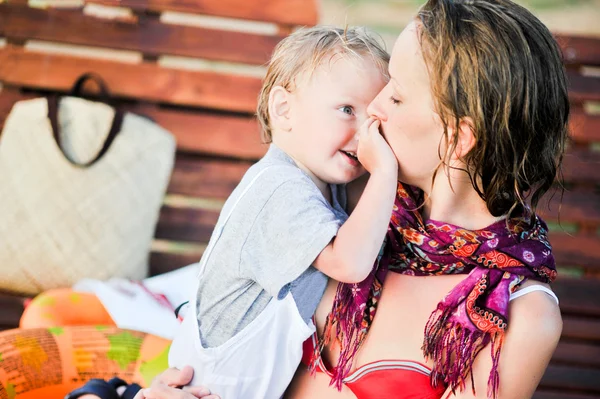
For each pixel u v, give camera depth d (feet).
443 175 4.38
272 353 4.69
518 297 4.27
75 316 7.66
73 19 10.32
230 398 4.79
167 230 10.41
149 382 6.43
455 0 4.24
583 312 10.24
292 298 4.58
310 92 4.97
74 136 9.59
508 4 4.20
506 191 4.23
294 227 4.47
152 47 10.35
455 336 4.25
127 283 8.27
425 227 4.50
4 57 10.30
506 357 4.22
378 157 4.39
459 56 4.03
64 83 10.33
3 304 9.98
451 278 4.48
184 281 8.49
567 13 15.84
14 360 6.29
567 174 10.16
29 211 9.32
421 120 4.24
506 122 4.04
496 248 4.31
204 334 4.91
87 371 6.48
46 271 9.27
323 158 4.97
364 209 4.27
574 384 10.11
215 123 10.41
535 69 4.07
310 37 5.14
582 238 10.28
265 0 10.32
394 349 4.49
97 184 9.42
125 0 10.28
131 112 10.40
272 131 5.23
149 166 9.65
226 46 10.38
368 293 4.61
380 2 18.10
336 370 4.60
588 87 10.22
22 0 10.30
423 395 4.38
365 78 4.92
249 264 4.60
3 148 9.50
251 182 4.81
